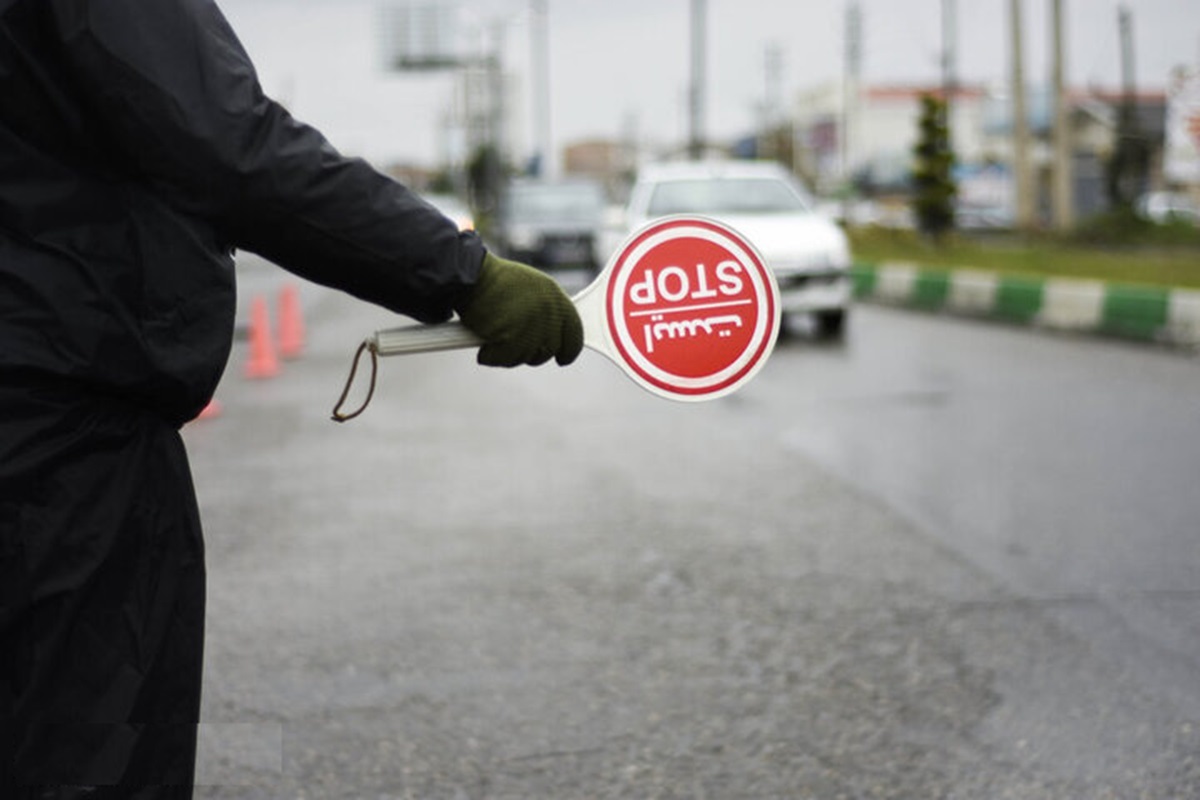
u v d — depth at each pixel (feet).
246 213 5.73
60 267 5.52
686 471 26.53
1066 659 15.11
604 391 38.93
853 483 24.99
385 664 15.33
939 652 15.44
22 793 5.53
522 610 17.38
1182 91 87.71
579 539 21.13
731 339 6.68
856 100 335.06
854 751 12.72
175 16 5.59
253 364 42.60
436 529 21.90
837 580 18.54
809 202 56.95
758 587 18.28
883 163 310.24
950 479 25.11
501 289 6.28
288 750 12.85
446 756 12.73
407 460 28.09
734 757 12.62
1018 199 128.57
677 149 256.93
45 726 5.55
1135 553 19.53
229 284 5.86
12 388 5.46
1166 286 70.08
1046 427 30.40
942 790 11.83
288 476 26.48
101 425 5.68
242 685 14.66
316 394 38.37
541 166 224.33
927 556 19.67
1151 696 13.93
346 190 5.87
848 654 15.46
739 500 23.80
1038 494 23.61
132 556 5.81
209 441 30.63
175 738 6.02
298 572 19.33
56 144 5.54
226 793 11.87
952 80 174.70
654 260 6.61
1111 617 16.60
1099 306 51.67
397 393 38.86
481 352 6.45
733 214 54.75
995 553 19.75
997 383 37.86
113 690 5.70
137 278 5.63
